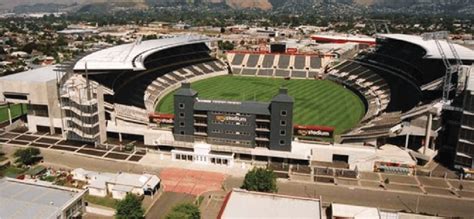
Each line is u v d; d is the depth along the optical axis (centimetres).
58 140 11888
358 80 19625
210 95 17862
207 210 8175
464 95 9856
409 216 7619
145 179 8912
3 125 13212
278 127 10294
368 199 8712
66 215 7375
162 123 12450
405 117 11212
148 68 19112
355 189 9156
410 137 11275
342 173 9906
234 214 6625
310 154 10312
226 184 9344
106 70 13400
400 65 18600
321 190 9081
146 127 12131
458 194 8975
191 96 10694
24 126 13038
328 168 10150
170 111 15000
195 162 10488
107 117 12756
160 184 9256
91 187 8675
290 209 6800
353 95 18088
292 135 11069
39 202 7419
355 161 10200
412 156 10506
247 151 10500
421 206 8444
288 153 10306
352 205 8094
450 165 10425
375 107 15288
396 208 8350
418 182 9531
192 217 7312
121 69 13388
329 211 8125
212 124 10775
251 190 8181
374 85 18200
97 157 10731
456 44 16962
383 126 11506
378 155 10406
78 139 11525
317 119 14262
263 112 10406
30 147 10981
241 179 9600
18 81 11975
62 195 7738
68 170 9894
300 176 9750
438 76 14462
